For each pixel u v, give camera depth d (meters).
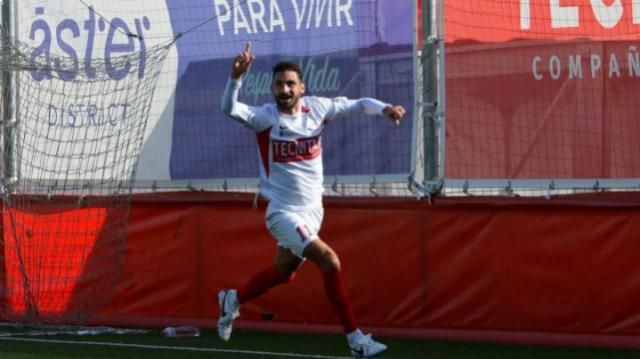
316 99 17.78
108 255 23.95
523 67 21.86
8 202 24.11
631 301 20.56
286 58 23.61
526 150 21.84
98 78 24.02
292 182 17.47
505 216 21.42
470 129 22.06
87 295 23.95
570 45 21.66
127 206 23.86
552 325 21.11
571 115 21.66
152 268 24.28
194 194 24.12
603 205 20.70
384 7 22.69
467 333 21.67
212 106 24.17
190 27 24.42
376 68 22.77
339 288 17.30
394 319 22.30
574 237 20.95
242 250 23.58
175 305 24.12
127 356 20.36
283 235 17.44
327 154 23.14
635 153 21.33
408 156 22.41
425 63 22.23
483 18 22.05
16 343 21.98
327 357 20.03
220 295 18.48
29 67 23.34
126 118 23.89
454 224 21.78
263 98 23.78
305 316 23.03
